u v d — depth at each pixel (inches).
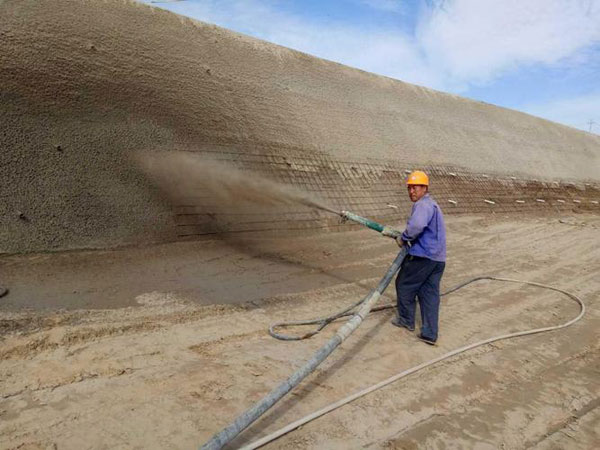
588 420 149.6
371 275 298.5
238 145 400.5
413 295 203.2
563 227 577.9
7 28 309.9
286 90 510.0
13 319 174.2
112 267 250.7
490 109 947.3
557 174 959.6
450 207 592.1
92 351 158.7
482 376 172.9
